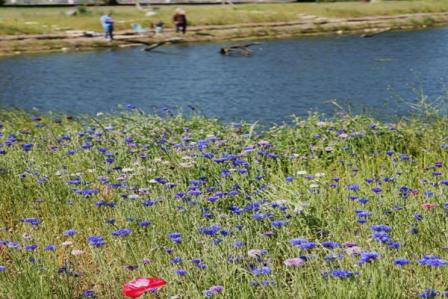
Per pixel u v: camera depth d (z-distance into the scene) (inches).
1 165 469.4
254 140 557.6
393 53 2171.5
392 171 441.7
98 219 372.5
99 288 281.7
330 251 267.1
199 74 1800.0
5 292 271.7
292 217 325.7
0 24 2591.0
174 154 481.7
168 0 3627.0
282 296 240.4
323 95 1423.5
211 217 335.0
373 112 1024.9
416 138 564.4
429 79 1592.0
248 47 2459.4
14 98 1494.8
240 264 268.8
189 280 262.1
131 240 321.1
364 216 305.3
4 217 388.5
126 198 370.9
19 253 307.4
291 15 3228.3
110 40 2539.4
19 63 2078.0
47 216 382.6
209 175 426.0
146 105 1386.6
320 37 2780.5
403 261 235.8
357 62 1975.9
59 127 697.0
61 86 1643.7
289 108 1288.1
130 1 3580.2
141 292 206.2
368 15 3353.8
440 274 268.7
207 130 594.2
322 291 238.8
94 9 3302.2
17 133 602.2
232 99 1407.5
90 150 500.1
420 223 314.8
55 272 286.5
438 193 354.6
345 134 529.7
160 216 343.0
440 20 3299.7
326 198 368.2
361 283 234.7
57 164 476.4
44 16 2898.6
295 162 483.5
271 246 299.3
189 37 2682.1
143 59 2142.0
